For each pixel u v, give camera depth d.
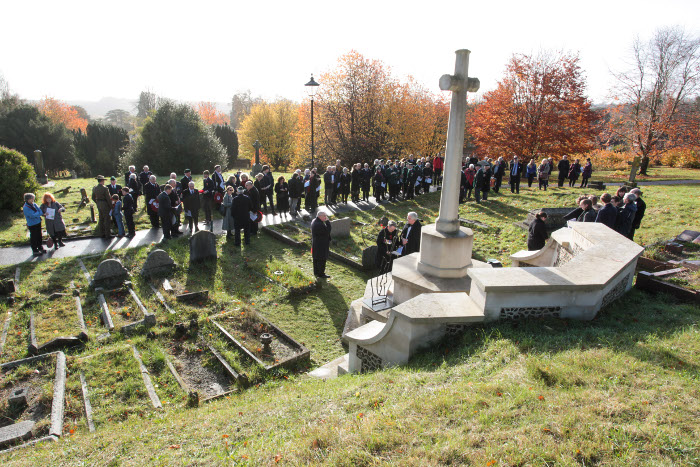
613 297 6.69
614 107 33.62
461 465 3.15
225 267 11.51
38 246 11.81
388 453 3.46
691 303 6.62
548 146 28.00
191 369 7.16
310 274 11.46
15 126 40.12
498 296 5.70
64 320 8.36
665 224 14.11
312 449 3.74
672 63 30.33
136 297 9.34
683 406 3.52
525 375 4.34
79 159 39.16
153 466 4.05
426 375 4.86
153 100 68.00
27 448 4.96
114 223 14.96
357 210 18.00
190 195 13.83
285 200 16.25
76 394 6.27
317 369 7.41
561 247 9.12
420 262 8.15
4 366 6.74
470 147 44.53
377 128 34.44
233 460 3.88
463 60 6.83
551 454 3.10
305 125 37.22
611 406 3.59
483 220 16.33
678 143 30.81
